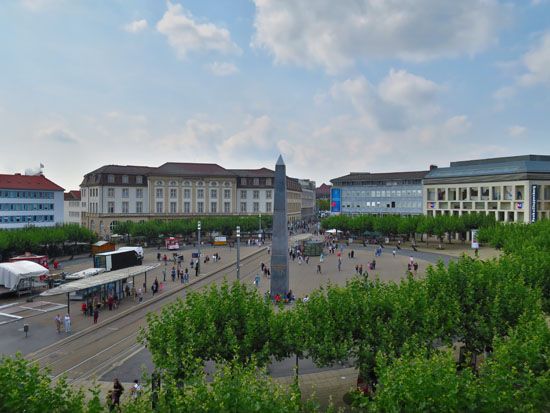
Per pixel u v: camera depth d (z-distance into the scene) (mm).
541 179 107000
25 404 14391
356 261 81062
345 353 22438
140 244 113750
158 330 22672
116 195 127438
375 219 118500
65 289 39438
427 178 134750
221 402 14406
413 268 69125
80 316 42969
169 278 65062
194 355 21672
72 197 153250
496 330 24516
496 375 16875
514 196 109688
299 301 26094
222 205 137875
